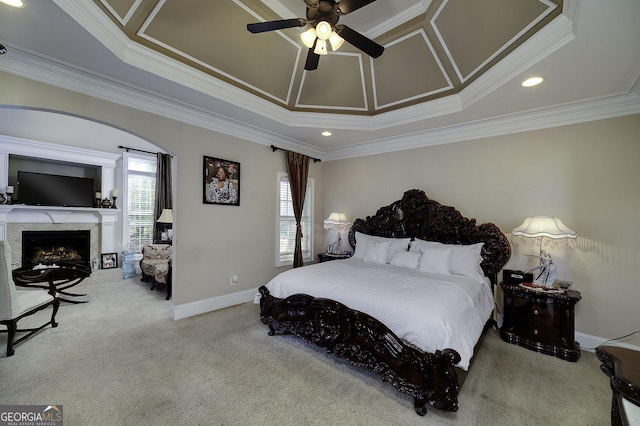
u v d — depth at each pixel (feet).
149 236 20.47
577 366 8.05
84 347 8.69
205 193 11.94
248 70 9.83
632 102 8.78
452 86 10.09
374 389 6.80
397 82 10.71
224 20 7.93
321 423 5.64
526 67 7.35
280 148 15.01
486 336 10.18
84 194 17.62
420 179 13.71
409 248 12.53
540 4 6.31
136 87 9.21
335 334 7.80
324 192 18.04
